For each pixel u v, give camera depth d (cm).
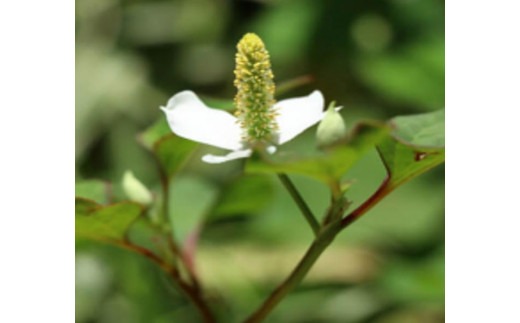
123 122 54
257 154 27
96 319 41
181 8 61
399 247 43
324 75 54
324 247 29
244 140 29
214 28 60
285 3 51
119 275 41
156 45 60
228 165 53
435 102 45
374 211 43
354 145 27
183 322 40
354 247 47
